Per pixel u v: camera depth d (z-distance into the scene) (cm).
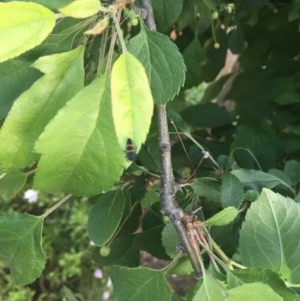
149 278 28
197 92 92
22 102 22
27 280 30
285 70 47
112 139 22
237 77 48
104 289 89
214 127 44
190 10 42
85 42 24
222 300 24
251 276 26
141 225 37
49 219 93
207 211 35
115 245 38
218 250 27
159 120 26
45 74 22
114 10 22
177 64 24
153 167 33
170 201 26
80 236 93
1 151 22
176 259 29
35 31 19
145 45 24
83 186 23
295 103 45
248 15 45
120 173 22
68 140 22
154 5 33
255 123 41
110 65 22
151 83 24
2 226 30
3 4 18
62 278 92
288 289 26
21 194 91
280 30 48
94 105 21
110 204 31
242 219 34
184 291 89
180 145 39
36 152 21
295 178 36
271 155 40
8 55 18
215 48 47
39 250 30
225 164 35
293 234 28
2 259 31
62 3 20
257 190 34
